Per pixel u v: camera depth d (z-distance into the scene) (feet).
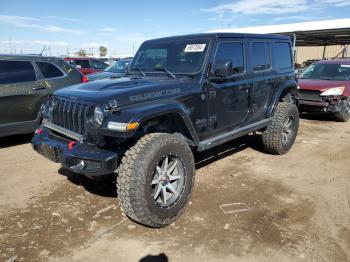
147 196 10.12
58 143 11.36
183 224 11.09
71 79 22.53
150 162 10.10
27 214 11.78
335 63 31.91
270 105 17.24
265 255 9.43
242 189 13.84
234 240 10.15
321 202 12.65
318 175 15.47
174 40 14.61
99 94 10.73
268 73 17.01
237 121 15.16
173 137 10.98
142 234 10.52
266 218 11.43
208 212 11.87
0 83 19.20
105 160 9.81
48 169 16.26
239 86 14.70
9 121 19.60
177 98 11.78
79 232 10.64
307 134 23.80
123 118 9.86
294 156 18.35
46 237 10.36
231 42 14.38
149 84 11.75
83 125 10.78
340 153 18.95
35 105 20.43
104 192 13.56
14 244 9.98
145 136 10.65
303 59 121.70
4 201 12.82
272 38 17.53
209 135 13.61
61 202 12.69
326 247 9.77
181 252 9.60
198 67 13.07
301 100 28.63
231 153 18.72
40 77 20.92
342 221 11.23
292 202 12.65
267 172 15.83
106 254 9.54
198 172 15.78
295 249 9.68
